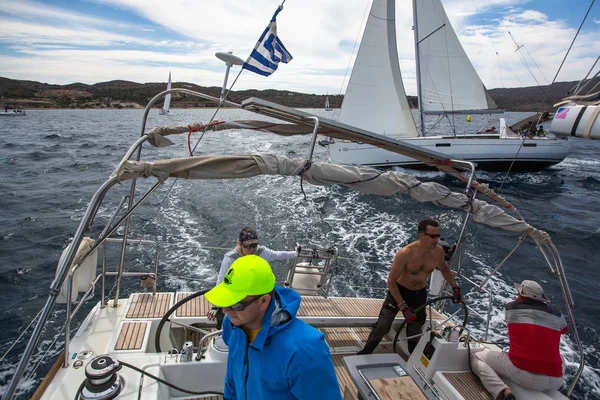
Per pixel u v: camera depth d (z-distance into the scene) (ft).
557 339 9.52
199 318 11.48
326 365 4.12
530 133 67.15
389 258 29.71
